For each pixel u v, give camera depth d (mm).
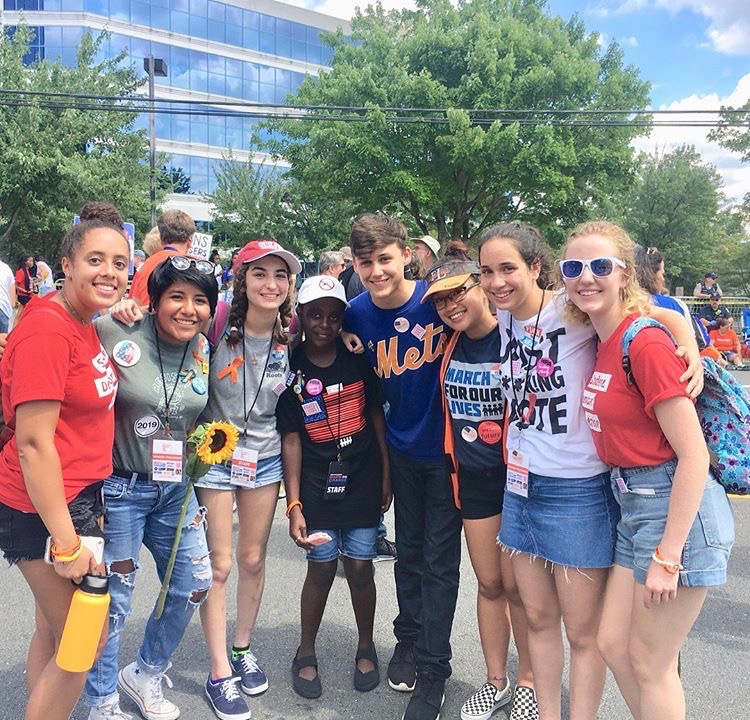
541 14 21922
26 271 14016
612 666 2141
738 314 17422
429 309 2699
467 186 19953
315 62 45188
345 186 19250
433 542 2752
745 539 4730
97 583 1976
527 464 2279
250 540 2869
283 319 2803
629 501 2021
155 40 38406
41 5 36281
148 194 23047
